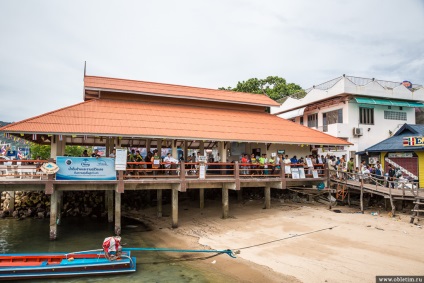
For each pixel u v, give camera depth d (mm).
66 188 17750
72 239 18422
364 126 31094
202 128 22875
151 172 20984
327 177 24312
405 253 13633
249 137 23219
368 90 30688
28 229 20672
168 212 24875
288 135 25391
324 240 16062
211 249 16125
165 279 12867
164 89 27250
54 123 18719
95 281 12711
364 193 23484
